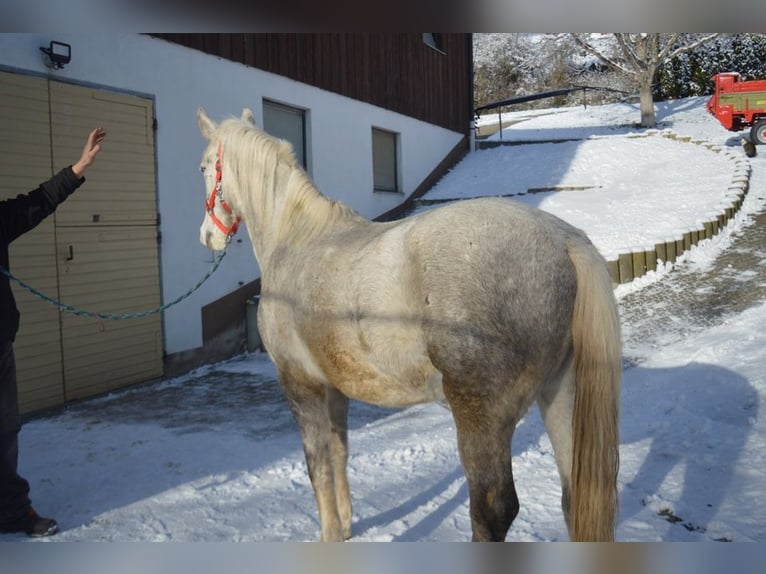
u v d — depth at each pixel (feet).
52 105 18.86
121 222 21.09
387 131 40.91
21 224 11.42
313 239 10.02
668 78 74.54
